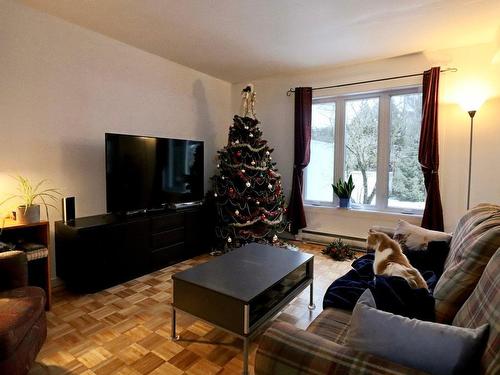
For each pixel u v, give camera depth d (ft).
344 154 13.14
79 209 9.45
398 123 11.97
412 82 11.23
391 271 5.20
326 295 5.49
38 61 8.34
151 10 8.21
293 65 12.51
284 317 7.23
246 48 10.78
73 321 6.95
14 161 8.02
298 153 13.41
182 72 12.68
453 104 10.59
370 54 11.20
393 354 2.86
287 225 13.73
